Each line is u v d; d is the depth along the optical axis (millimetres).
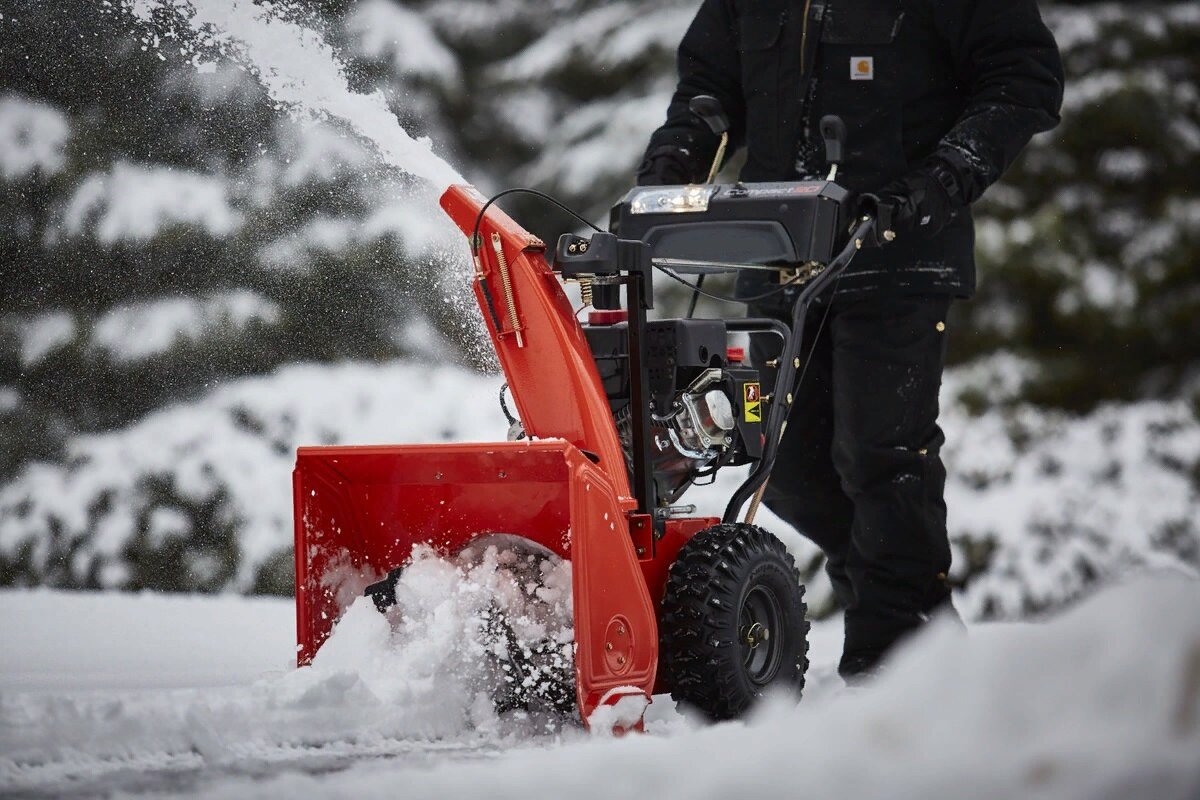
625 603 5723
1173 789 3023
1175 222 23375
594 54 29781
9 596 12438
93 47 18594
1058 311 23062
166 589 18953
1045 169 23891
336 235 20047
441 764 4480
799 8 8688
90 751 4605
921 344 8383
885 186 8414
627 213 7699
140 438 19516
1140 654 3453
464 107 29578
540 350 6273
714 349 6598
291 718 5109
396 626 5945
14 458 19531
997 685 3555
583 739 5527
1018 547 20609
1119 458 21438
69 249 19891
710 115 8141
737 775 3502
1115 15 24734
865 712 3668
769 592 6402
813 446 9023
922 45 8523
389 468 6094
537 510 5996
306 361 20125
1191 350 23125
